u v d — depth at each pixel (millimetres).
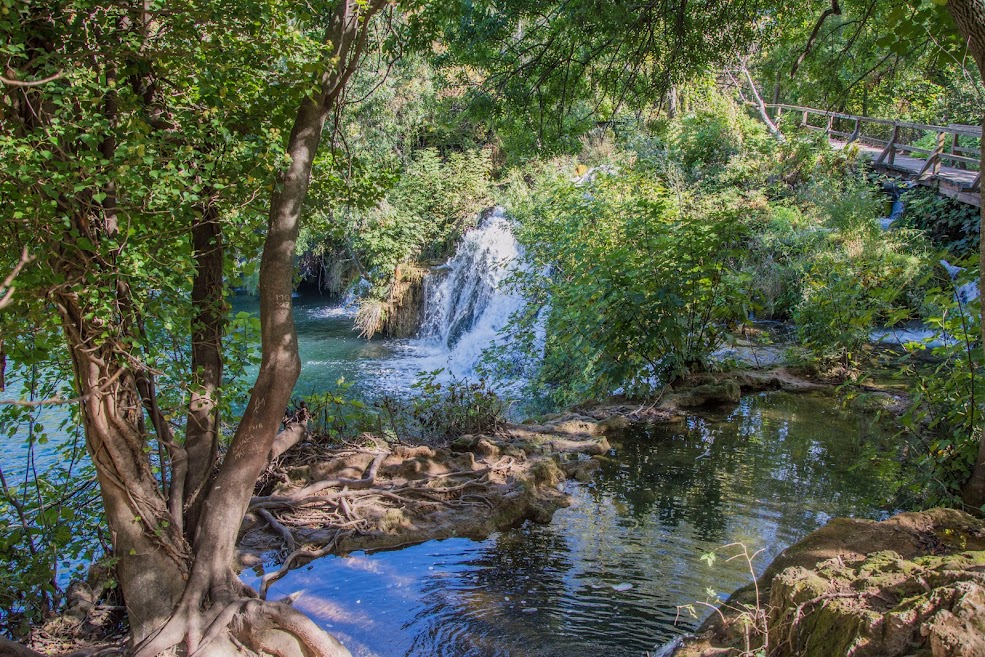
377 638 5023
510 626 5188
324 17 5898
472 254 19891
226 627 4590
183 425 6383
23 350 4438
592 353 10789
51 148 3988
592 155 20422
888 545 4508
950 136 18766
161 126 4758
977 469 5711
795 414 9953
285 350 4895
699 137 19078
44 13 4062
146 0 4297
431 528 6578
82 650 4699
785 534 6539
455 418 9211
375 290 21516
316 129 4984
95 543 5832
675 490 7566
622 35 8930
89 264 4180
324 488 7066
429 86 20875
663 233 10898
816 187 16641
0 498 5426
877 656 3236
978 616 3059
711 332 11398
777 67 11250
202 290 5227
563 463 8117
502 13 8969
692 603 5496
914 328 13508
